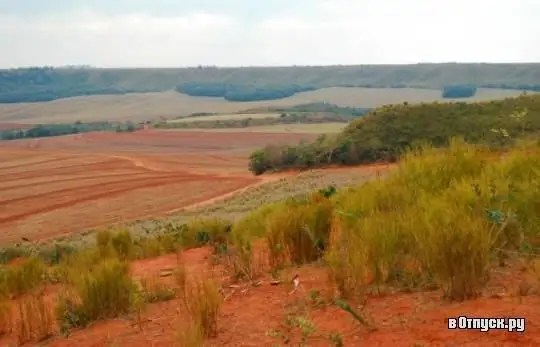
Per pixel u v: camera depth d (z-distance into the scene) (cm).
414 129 7438
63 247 2195
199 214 4425
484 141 1386
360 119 8162
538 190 641
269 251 795
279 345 451
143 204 6612
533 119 5162
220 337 489
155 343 509
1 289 988
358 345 424
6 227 5662
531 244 582
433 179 819
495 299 464
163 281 823
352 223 725
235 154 12888
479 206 616
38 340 622
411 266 571
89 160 11588
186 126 19325
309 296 567
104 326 614
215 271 834
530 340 381
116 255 1269
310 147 8031
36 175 9569
